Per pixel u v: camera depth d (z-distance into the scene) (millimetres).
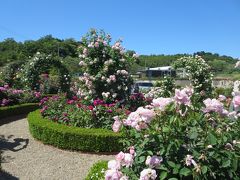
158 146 3033
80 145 7520
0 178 5906
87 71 10438
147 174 2725
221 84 17781
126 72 10219
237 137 3193
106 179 2916
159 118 3078
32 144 8188
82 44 10703
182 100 3006
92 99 10102
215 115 3172
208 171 2947
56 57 18172
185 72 17453
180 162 2941
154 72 38125
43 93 17500
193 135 2980
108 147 7441
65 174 6305
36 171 6410
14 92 13758
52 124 8312
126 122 3205
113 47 10398
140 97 10258
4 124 10992
